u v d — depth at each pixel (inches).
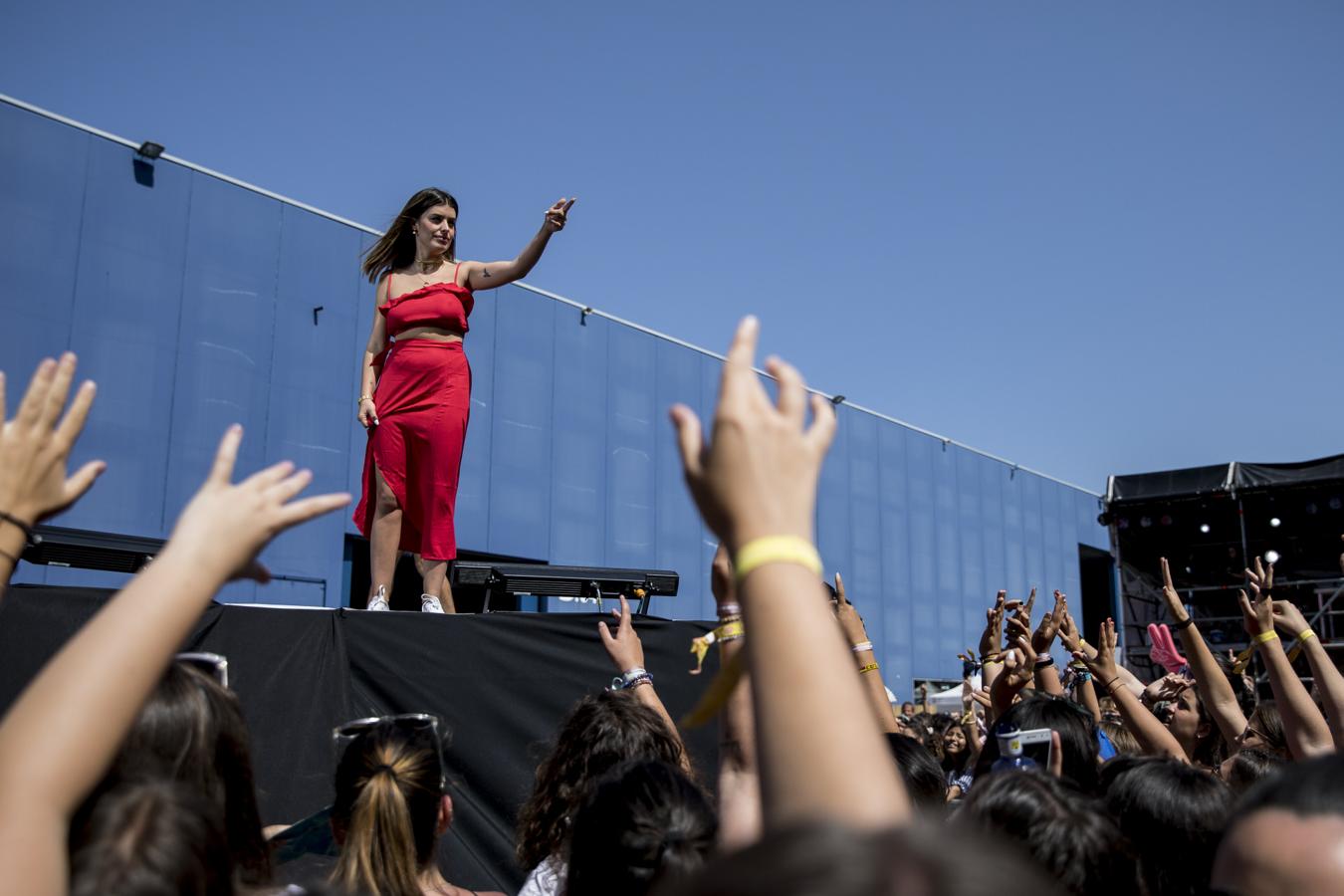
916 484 818.2
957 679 817.5
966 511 858.1
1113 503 828.0
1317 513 765.9
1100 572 1041.5
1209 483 793.6
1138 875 76.2
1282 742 151.6
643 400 658.2
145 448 456.8
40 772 42.4
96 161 457.1
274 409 499.8
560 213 218.4
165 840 44.6
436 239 226.8
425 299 223.8
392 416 221.8
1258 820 52.7
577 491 613.9
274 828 132.2
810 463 42.2
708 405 698.2
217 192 493.0
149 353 462.9
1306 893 49.5
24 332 429.7
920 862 23.5
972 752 210.2
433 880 100.9
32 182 438.0
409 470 222.5
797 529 40.9
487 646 187.3
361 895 81.2
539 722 187.3
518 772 183.0
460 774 180.5
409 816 97.7
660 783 83.0
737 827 76.6
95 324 449.1
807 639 38.9
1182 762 100.1
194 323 478.6
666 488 662.5
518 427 589.9
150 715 59.9
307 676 173.0
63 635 157.3
